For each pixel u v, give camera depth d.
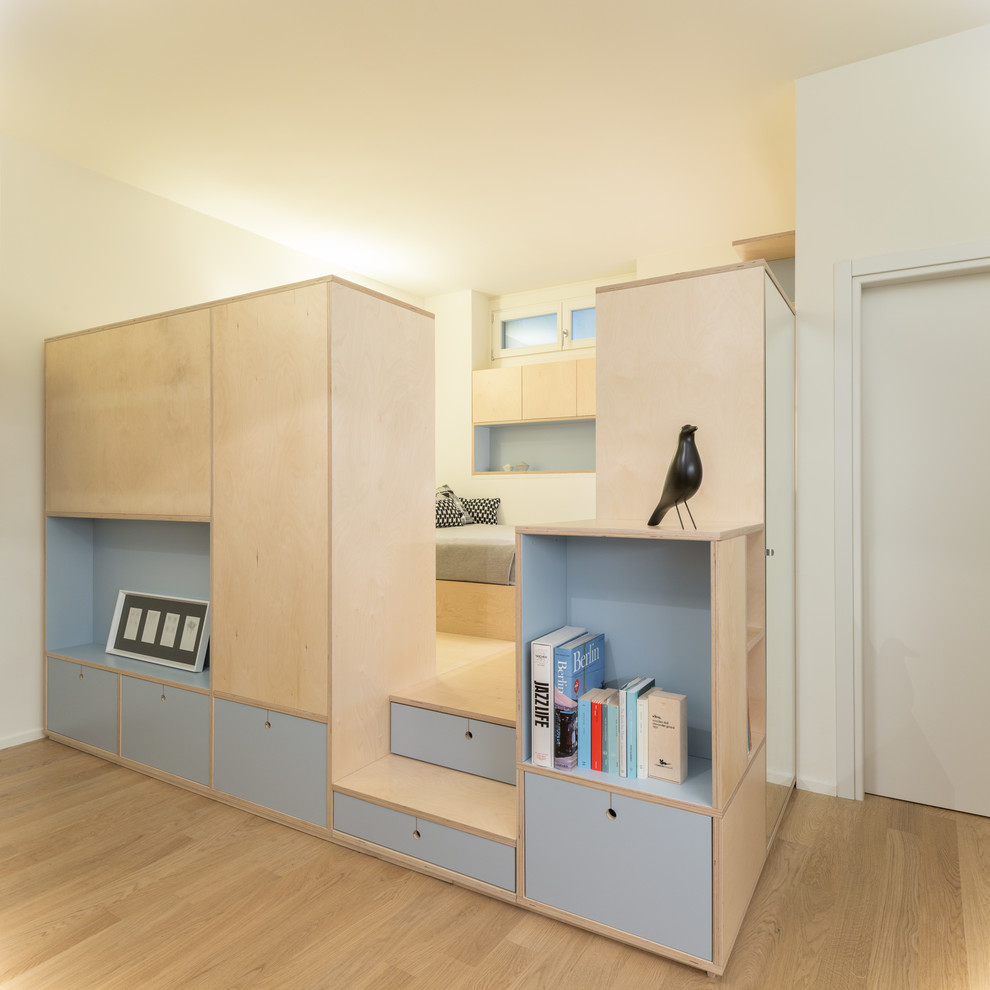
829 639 2.43
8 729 2.92
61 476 2.96
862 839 2.11
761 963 1.54
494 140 2.92
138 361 2.66
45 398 3.02
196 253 3.64
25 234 2.92
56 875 1.92
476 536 3.68
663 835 1.55
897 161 2.31
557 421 5.08
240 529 2.33
